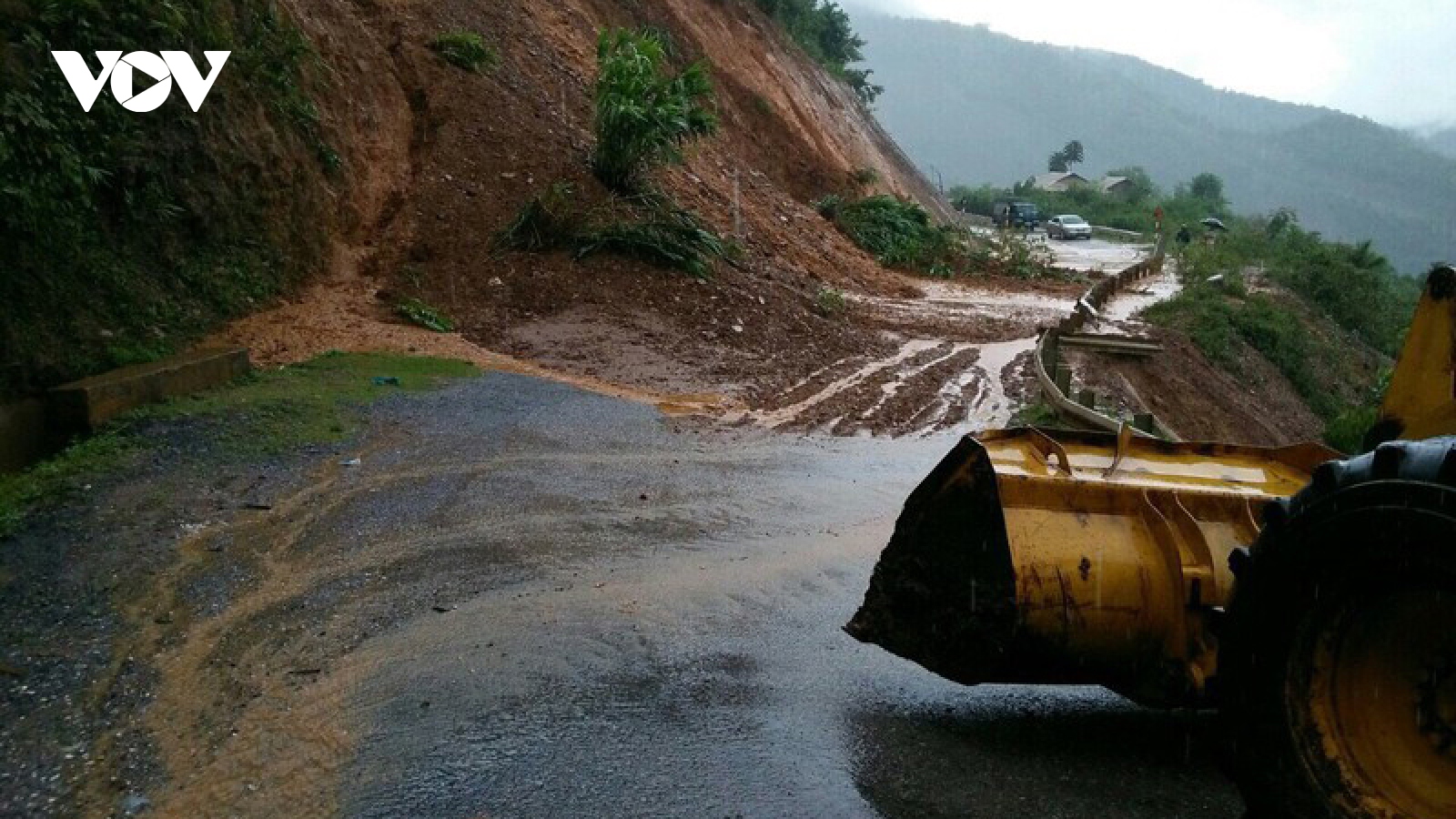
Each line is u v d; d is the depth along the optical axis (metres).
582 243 17.56
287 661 5.94
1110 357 21.09
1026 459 5.46
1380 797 3.81
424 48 19.80
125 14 12.09
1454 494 3.48
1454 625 3.67
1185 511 5.07
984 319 23.41
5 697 5.41
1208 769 5.03
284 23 15.63
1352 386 31.81
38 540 7.25
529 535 8.11
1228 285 33.34
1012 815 4.57
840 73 57.19
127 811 4.55
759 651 6.24
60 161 10.62
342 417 10.44
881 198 33.25
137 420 9.48
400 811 4.53
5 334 9.44
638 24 31.67
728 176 27.80
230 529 7.76
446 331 14.51
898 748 5.13
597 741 5.09
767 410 13.07
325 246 15.10
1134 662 5.06
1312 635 3.98
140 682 5.66
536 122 20.20
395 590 6.96
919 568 5.33
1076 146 113.44
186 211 12.45
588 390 12.66
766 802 4.61
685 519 8.80
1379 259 44.03
